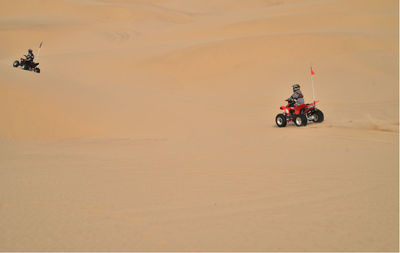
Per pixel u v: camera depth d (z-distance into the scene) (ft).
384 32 246.68
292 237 21.93
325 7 375.25
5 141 55.26
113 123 72.79
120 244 20.98
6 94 71.41
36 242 21.21
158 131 69.77
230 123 82.07
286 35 226.17
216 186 32.99
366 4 360.69
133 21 454.81
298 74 168.14
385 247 20.39
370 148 50.01
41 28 371.15
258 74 174.40
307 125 75.97
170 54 218.59
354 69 166.91
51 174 37.42
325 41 210.38
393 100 114.83
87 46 332.80
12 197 29.55
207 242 21.26
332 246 20.63
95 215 25.71
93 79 172.04
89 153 49.42
